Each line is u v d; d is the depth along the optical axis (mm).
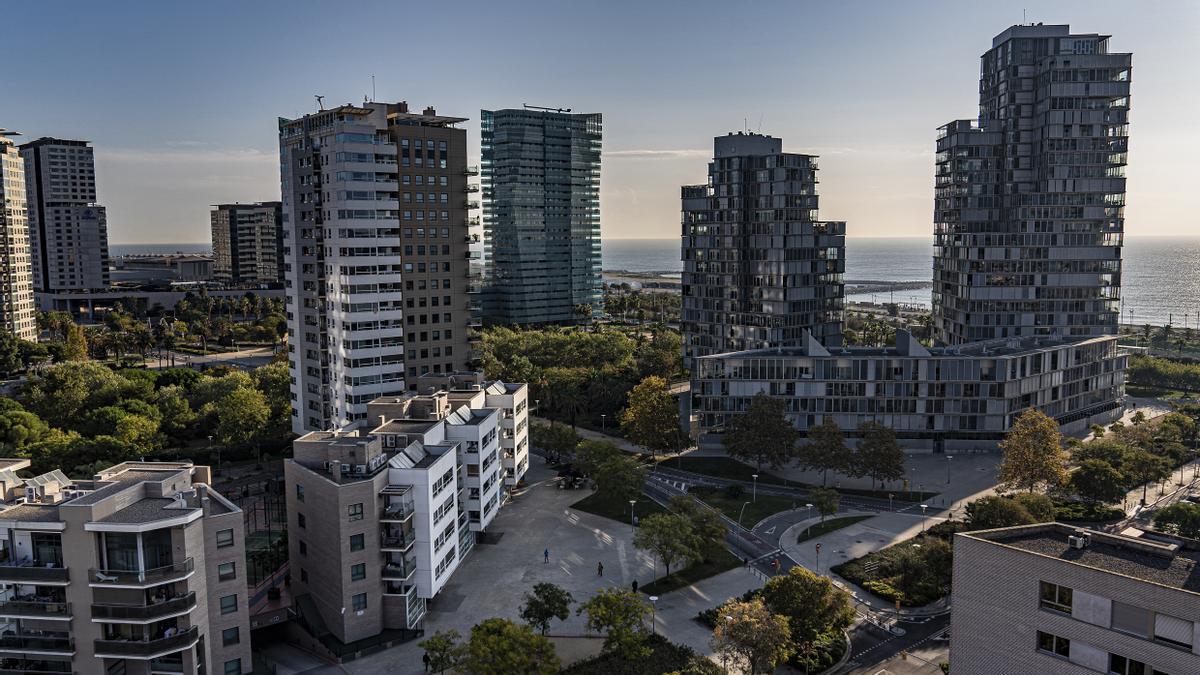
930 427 164875
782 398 161500
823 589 82625
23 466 87375
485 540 118062
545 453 164250
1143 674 49500
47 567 70938
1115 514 126688
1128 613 50031
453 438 111812
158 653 71375
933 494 138625
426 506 92062
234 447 159375
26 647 71438
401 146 155875
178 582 73312
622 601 80625
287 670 84000
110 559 71562
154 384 192875
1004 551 56031
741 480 149000
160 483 78438
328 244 154625
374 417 114812
